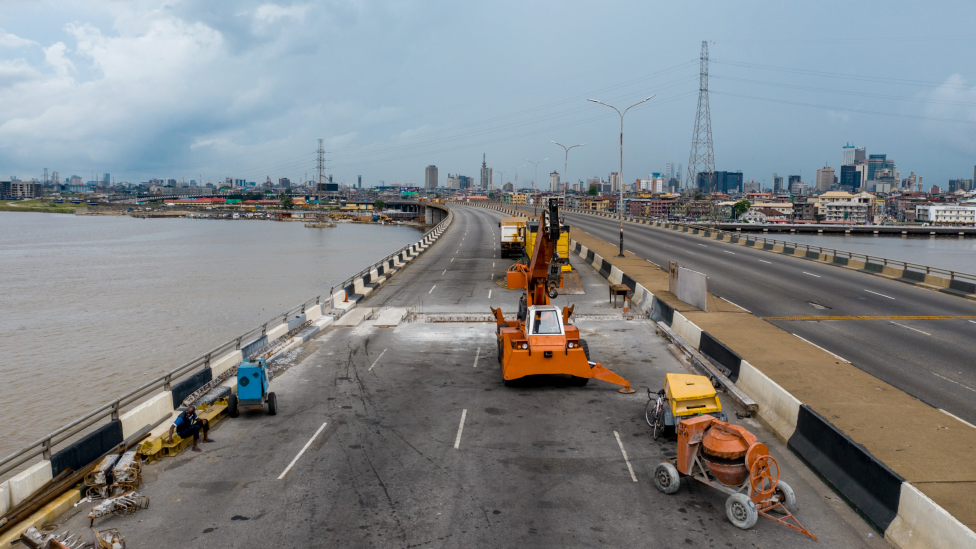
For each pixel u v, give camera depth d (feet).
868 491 38.11
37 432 94.27
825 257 174.19
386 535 35.78
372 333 94.02
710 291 122.83
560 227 69.82
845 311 102.68
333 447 49.47
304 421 55.72
